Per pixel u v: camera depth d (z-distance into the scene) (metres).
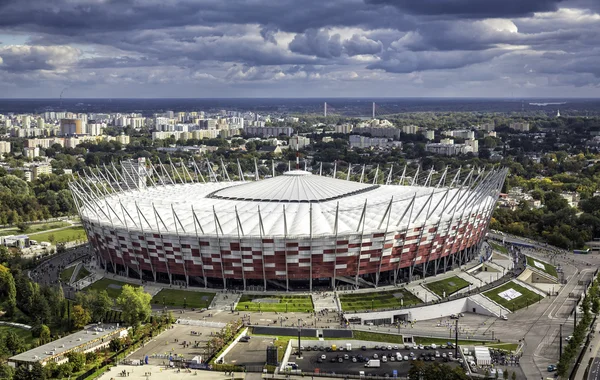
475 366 197.25
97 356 199.12
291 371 189.12
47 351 196.88
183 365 192.25
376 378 186.25
